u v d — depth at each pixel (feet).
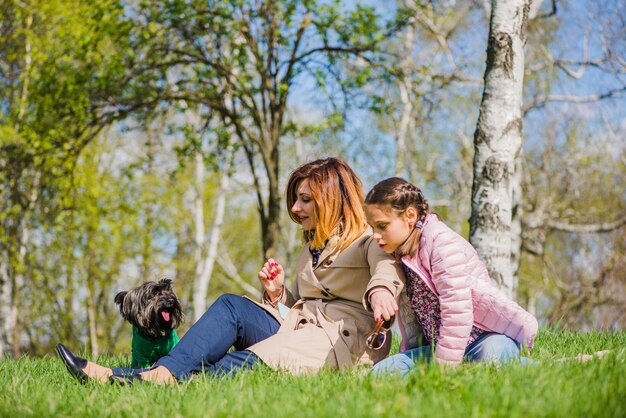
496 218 23.63
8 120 53.52
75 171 58.85
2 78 60.85
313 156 17.58
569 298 73.51
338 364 12.49
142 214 77.20
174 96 47.19
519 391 9.21
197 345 12.47
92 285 76.02
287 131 49.93
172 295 16.71
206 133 50.62
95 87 46.32
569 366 10.97
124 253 78.95
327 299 13.39
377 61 48.83
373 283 12.17
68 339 73.61
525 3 24.20
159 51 47.60
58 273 72.54
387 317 11.86
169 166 73.97
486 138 23.98
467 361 12.63
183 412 9.62
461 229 77.71
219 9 45.98
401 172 65.26
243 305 13.09
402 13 48.78
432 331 12.30
